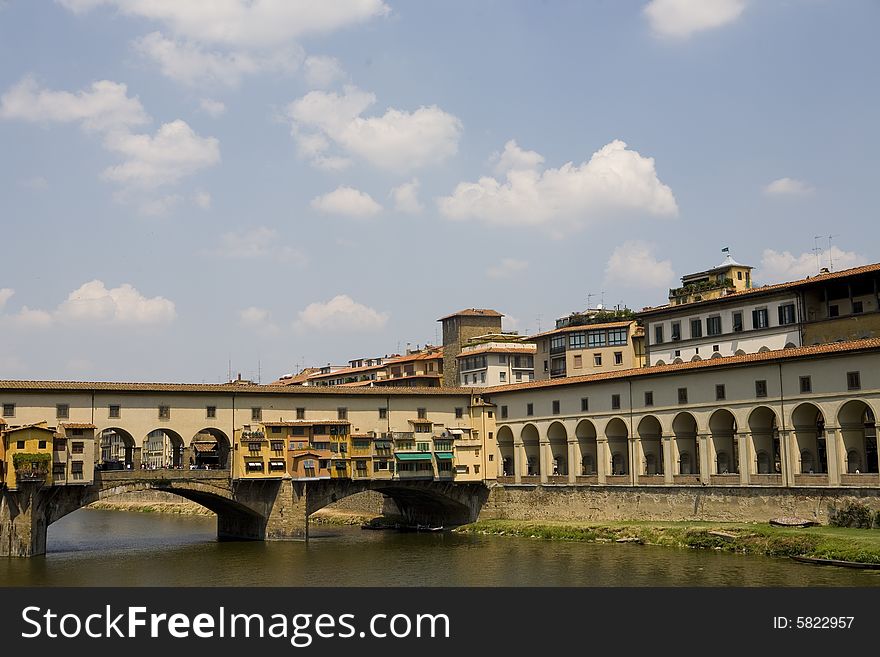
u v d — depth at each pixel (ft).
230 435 385.70
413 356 651.66
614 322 513.45
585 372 507.30
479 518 422.41
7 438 332.39
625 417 373.20
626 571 277.23
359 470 397.60
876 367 296.10
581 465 393.09
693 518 344.90
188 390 378.53
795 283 375.04
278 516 382.63
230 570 302.04
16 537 332.19
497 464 426.92
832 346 309.83
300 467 383.04
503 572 286.46
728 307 403.75
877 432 295.28
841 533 288.71
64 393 357.20
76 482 341.00
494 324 616.39
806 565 272.31
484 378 568.41
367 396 413.59
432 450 414.00
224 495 375.86
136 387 369.91
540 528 372.99
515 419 421.18
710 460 341.62
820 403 309.83
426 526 431.02
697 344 416.26
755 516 324.80
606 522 367.45
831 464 305.12
